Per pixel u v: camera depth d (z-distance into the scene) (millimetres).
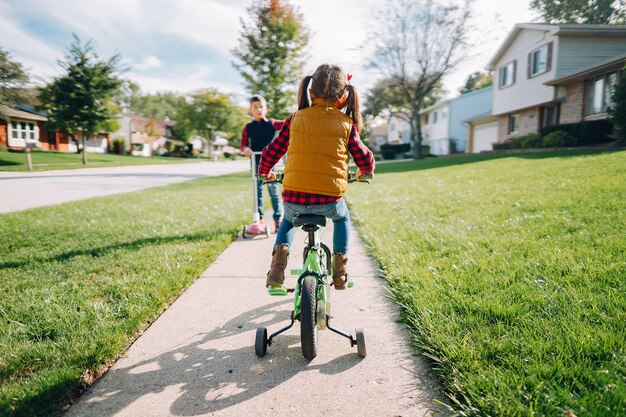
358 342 2352
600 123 14648
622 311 2438
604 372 1878
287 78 25844
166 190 12562
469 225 5113
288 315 3025
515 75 21875
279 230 2518
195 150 66688
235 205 8641
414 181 11195
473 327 2439
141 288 3297
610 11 35969
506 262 3490
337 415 1879
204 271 4047
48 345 2406
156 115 104750
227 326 2848
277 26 23797
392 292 3242
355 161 2430
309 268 2422
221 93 59000
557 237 4070
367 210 7105
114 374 2254
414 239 4672
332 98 2324
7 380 2107
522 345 2174
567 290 2795
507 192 7012
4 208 8523
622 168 7387
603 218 4512
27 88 30234
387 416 1858
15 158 27359
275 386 2131
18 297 3191
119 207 8352
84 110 26062
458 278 3240
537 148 17750
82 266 4023
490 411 1757
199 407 1968
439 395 1990
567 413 1670
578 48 17984
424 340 2426
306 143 2270
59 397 1976
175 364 2359
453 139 35938
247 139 5676
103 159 35281
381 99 37750
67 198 10430
